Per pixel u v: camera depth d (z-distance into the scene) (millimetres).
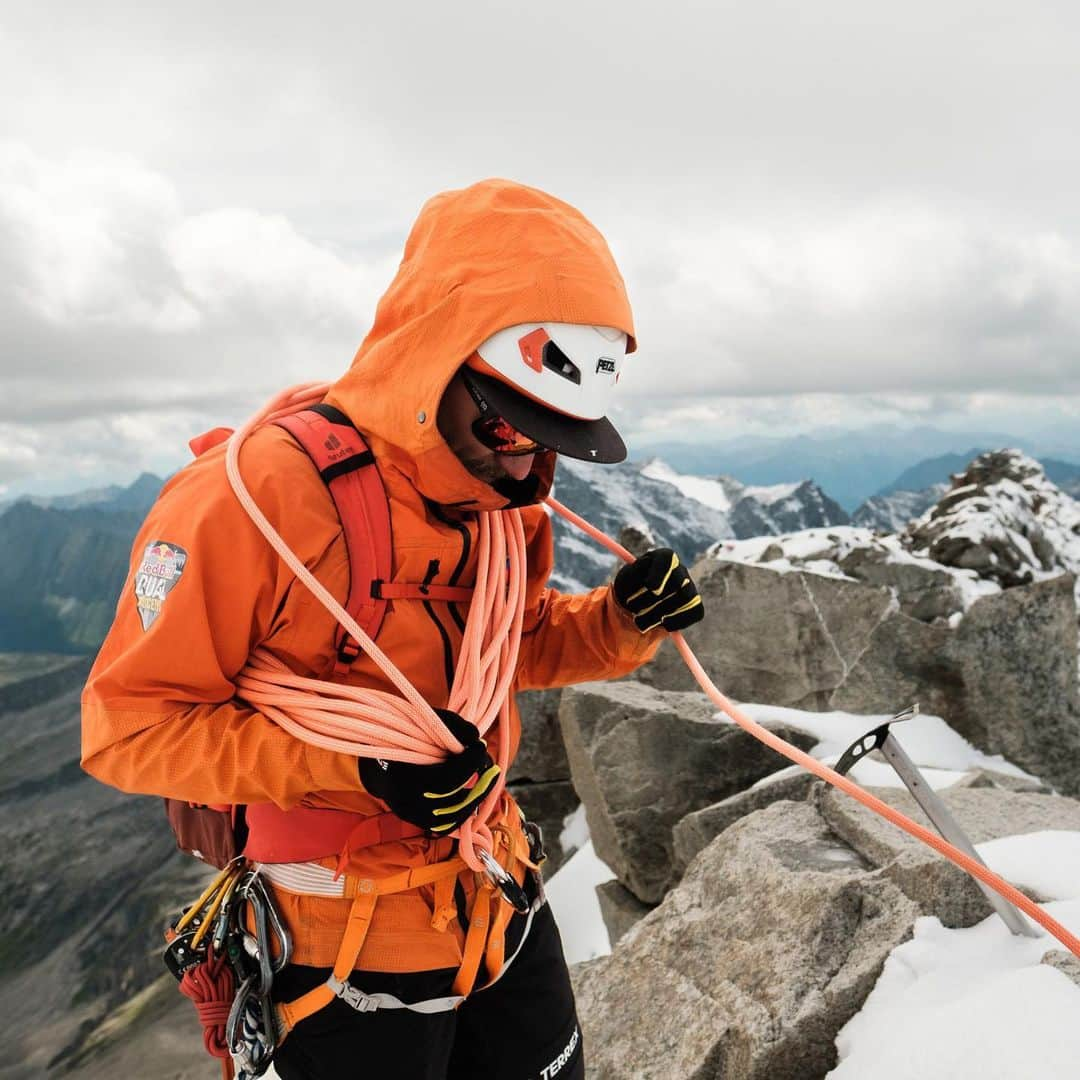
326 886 1538
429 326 1421
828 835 2973
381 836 1547
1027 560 8602
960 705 5988
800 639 6418
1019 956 2074
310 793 1557
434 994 1570
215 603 1404
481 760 1429
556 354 1416
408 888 1549
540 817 7328
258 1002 1596
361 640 1435
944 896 2334
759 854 2900
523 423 1406
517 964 1746
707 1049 2400
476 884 1620
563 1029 1785
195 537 1382
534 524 1895
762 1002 2414
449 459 1461
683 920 2887
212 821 1699
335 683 1508
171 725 1414
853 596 6316
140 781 1454
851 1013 2295
